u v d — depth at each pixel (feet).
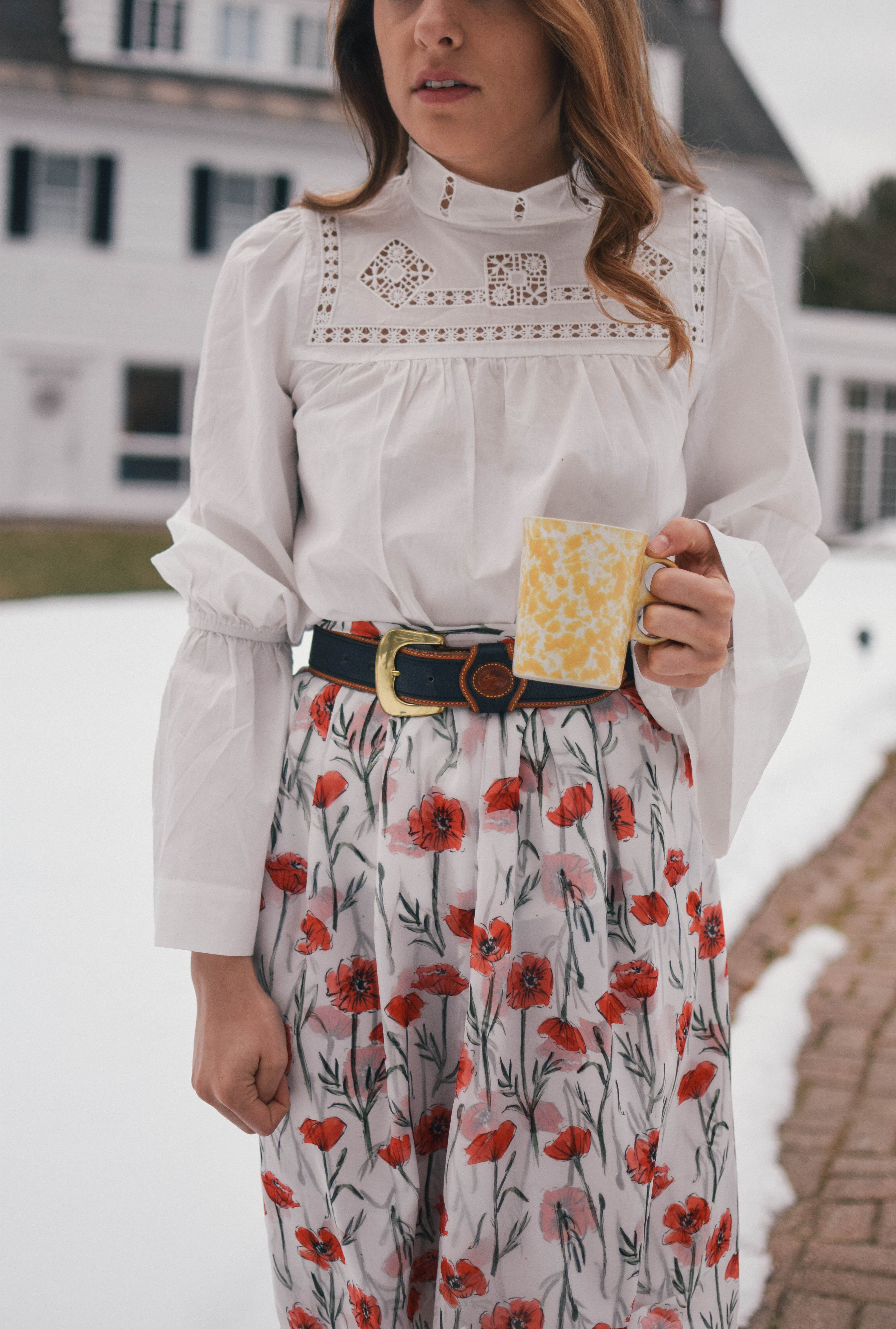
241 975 4.03
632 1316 4.26
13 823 14.87
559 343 3.88
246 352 4.08
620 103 3.92
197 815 4.01
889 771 18.34
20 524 56.70
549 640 3.45
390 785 3.88
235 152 62.28
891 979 11.19
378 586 3.95
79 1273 6.78
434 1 3.59
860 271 116.26
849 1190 7.88
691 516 4.46
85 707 21.30
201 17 61.82
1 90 58.90
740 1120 8.80
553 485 3.78
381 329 3.95
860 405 75.77
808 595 39.22
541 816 3.84
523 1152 3.86
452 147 3.81
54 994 10.37
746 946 11.96
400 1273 3.99
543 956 3.85
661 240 4.07
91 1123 8.45
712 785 4.14
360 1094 4.00
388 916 3.86
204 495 4.16
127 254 61.93
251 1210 7.48
